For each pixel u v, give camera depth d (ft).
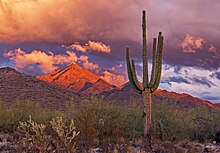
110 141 34.19
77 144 27.89
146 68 51.37
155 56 51.11
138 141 46.91
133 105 75.82
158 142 49.70
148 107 50.44
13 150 20.61
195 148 50.57
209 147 52.60
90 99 67.56
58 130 20.04
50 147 19.77
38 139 19.80
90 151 29.60
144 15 51.96
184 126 71.26
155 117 71.46
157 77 50.78
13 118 80.64
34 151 19.42
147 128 49.47
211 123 77.61
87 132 29.96
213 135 76.48
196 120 81.51
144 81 51.19
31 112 88.12
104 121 37.63
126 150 33.86
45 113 87.10
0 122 77.92
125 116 69.77
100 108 64.28
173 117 71.36
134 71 51.52
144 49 51.72
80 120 30.99
